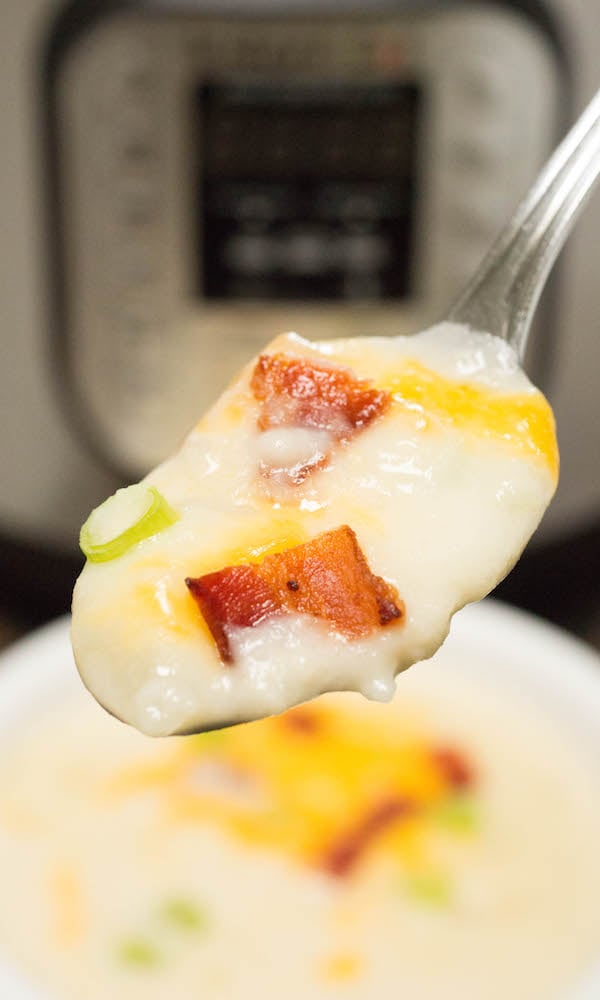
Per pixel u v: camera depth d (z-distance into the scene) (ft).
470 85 1.48
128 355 1.59
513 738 1.56
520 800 1.49
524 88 1.49
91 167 1.51
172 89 1.47
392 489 1.03
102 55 1.46
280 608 0.99
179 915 1.39
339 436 1.04
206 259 1.54
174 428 1.63
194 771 1.51
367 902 1.40
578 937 1.37
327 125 1.49
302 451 1.04
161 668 0.98
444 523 1.02
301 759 1.53
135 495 1.02
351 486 1.03
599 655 1.71
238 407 1.06
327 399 1.05
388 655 0.99
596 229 1.57
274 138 1.49
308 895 1.41
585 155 1.10
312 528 1.02
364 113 1.49
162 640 0.98
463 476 1.04
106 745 1.54
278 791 1.50
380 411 1.05
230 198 1.51
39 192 1.52
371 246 1.54
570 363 1.64
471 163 1.52
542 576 1.74
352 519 1.02
